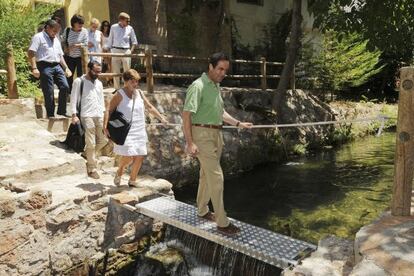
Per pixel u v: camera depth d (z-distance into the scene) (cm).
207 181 455
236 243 446
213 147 439
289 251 427
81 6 1098
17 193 473
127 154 563
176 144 870
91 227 530
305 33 1577
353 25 970
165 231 610
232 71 1476
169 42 1399
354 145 1305
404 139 392
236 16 1524
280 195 813
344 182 890
